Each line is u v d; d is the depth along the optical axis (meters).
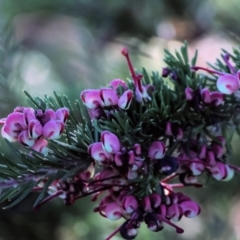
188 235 0.99
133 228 0.51
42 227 0.80
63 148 0.52
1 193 0.52
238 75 0.52
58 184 0.53
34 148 0.52
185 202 0.52
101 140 0.51
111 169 0.52
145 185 0.52
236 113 0.56
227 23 1.03
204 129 0.55
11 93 0.81
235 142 0.80
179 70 0.57
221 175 0.54
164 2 1.09
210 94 0.55
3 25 0.89
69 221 0.83
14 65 0.84
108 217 0.52
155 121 0.54
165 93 0.55
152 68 1.10
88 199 0.84
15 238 0.77
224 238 0.97
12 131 0.51
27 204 0.77
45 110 0.52
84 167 0.52
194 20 1.09
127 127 0.52
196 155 0.54
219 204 0.87
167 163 0.52
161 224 0.51
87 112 0.54
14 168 0.52
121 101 0.52
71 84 1.02
